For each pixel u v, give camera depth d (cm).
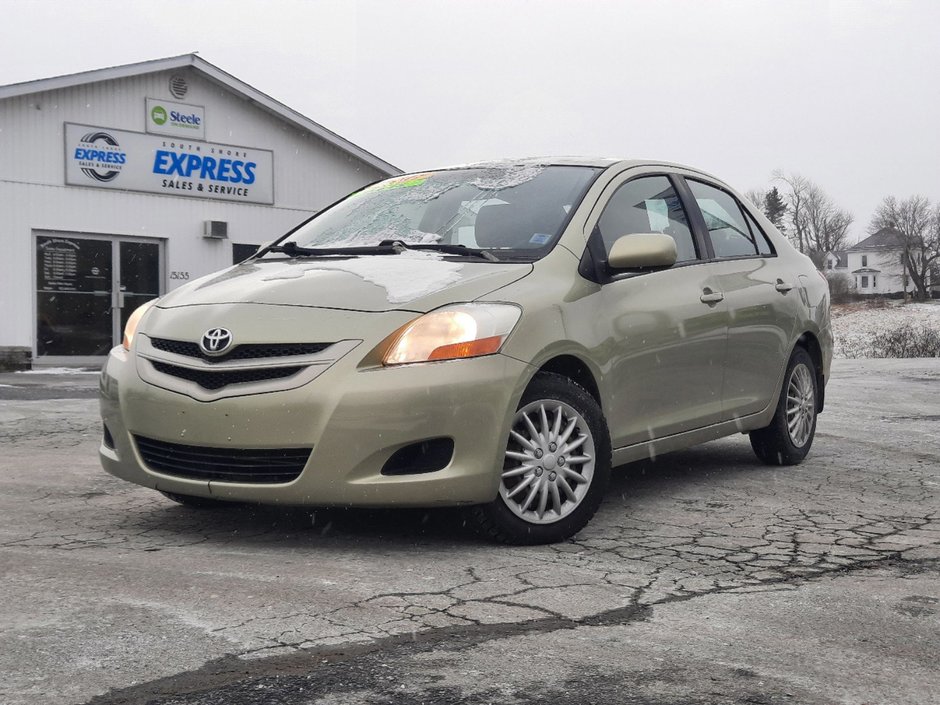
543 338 393
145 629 278
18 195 1627
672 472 564
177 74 1794
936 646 274
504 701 230
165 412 384
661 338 458
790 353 571
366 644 268
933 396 1029
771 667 255
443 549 382
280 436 363
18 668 248
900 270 9962
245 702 228
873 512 459
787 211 9425
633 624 289
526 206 462
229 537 403
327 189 1998
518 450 390
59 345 1677
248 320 384
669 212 508
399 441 361
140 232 1758
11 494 500
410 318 373
